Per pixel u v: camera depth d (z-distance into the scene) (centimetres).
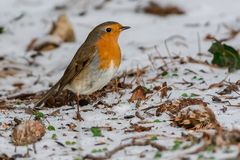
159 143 927
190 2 1961
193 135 948
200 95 1196
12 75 1606
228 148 852
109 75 1195
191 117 1003
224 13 1886
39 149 961
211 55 1512
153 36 1739
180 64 1450
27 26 1930
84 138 995
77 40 1803
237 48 1537
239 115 1043
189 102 1111
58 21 1797
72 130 1055
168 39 1683
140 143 920
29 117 1159
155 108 1136
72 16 1984
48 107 1248
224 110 1077
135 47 1652
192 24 1816
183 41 1659
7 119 1147
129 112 1138
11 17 1995
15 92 1460
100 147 943
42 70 1628
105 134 1009
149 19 1914
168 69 1423
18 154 944
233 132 898
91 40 1191
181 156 850
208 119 998
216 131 929
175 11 1934
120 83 1321
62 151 945
